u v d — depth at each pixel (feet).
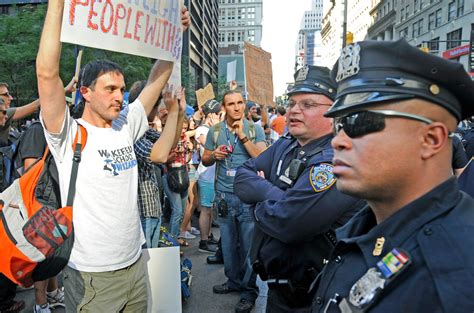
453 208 3.02
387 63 3.08
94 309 6.64
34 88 76.28
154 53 7.84
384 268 3.03
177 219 15.23
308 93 6.69
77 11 6.04
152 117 10.62
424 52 2.93
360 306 3.07
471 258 2.71
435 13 143.84
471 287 2.62
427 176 3.07
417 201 3.07
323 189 5.83
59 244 6.22
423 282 2.85
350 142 3.22
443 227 2.91
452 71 2.90
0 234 6.04
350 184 3.23
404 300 2.90
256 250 7.06
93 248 6.63
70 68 60.75
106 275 6.72
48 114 6.19
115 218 6.81
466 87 2.97
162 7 7.98
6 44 71.77
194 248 17.93
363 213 4.09
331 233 6.13
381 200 3.26
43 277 6.59
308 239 6.12
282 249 6.49
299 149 7.17
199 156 18.44
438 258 2.80
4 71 72.69
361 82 3.16
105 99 6.81
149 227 10.87
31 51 71.10
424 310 2.81
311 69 6.81
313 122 6.68
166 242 11.77
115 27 6.73
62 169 6.63
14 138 14.85
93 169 6.68
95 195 6.66
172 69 8.71
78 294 6.71
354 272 3.42
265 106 25.58
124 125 7.57
